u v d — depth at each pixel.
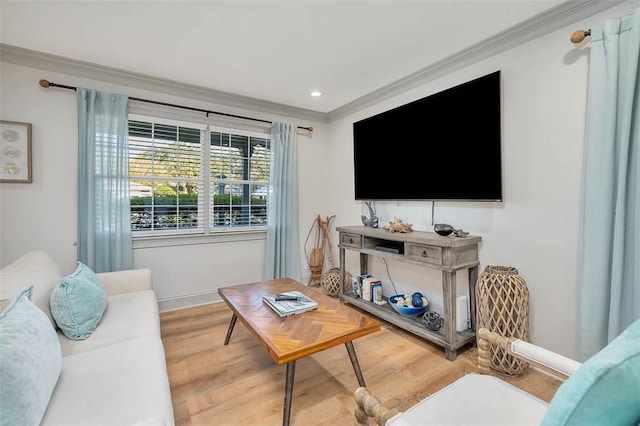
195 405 1.69
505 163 2.20
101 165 2.68
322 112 4.04
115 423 0.99
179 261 3.18
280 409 1.66
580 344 1.76
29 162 2.44
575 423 0.59
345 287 3.38
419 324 2.48
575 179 1.86
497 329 1.96
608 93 1.63
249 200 3.65
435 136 2.58
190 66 2.65
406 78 2.89
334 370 2.04
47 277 1.75
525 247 2.11
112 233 2.73
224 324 2.79
